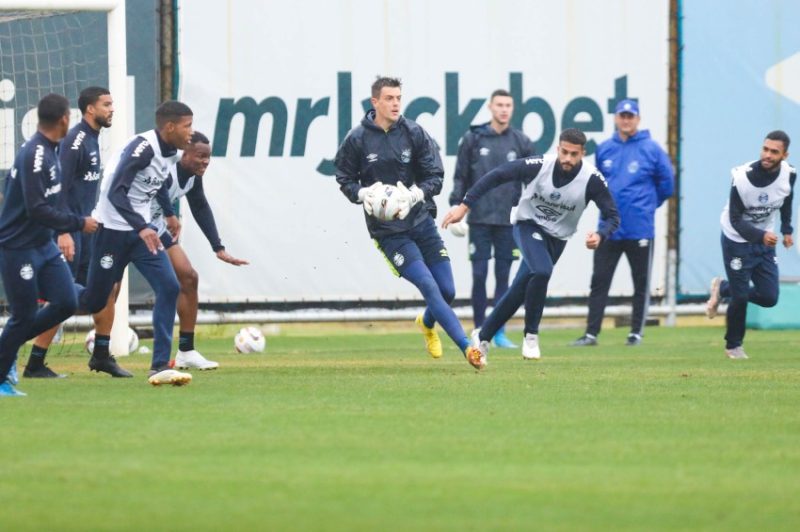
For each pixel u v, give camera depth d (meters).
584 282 52.91
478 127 45.12
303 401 26.89
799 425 23.34
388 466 19.16
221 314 50.59
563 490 17.47
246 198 50.84
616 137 45.97
